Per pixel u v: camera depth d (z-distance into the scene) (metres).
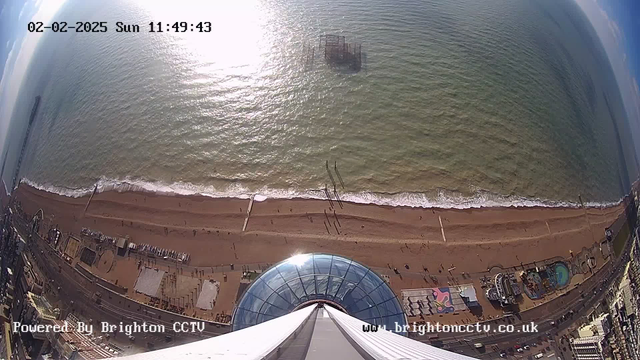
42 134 93.62
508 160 86.12
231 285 69.25
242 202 77.12
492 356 65.75
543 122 93.06
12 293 73.12
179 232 74.56
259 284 52.88
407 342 38.22
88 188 82.12
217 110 90.62
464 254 73.12
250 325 50.19
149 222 76.19
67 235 76.81
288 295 51.47
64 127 93.25
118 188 80.88
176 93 94.38
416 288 69.56
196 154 84.06
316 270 53.28
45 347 67.44
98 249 74.31
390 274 70.56
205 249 72.56
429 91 95.38
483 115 92.12
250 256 71.56
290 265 54.22
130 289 70.19
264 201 77.06
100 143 88.44
